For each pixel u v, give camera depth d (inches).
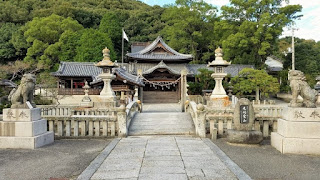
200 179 212.1
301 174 227.5
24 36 1971.0
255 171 235.6
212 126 410.3
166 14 1961.1
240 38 1489.9
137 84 1139.3
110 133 419.5
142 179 211.9
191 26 1863.9
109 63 672.4
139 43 2154.3
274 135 333.7
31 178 219.6
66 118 399.2
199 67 1678.2
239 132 341.1
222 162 262.2
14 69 1336.1
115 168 242.4
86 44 1727.4
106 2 3282.5
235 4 1601.9
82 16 2576.3
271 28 1432.1
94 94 1373.0
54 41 1932.8
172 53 1728.6
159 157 282.5
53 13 2193.7
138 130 453.7
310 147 294.0
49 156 291.7
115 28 2237.9
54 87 1523.1
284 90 1544.0
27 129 329.1
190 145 343.9
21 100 341.7
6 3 2373.3
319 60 1982.0
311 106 305.6
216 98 679.1
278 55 2032.5
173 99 1469.0
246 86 1206.3
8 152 307.9
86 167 250.2
